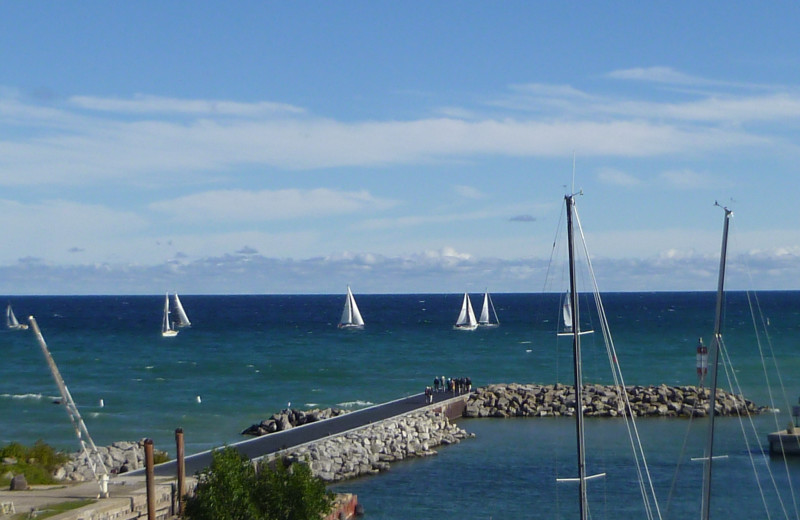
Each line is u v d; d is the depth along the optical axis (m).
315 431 70.94
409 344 184.50
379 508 52.31
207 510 39.16
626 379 120.62
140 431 84.12
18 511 39.59
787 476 58.09
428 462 65.31
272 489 40.19
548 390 96.44
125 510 41.41
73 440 79.44
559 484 57.41
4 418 91.50
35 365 146.12
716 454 65.81
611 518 49.75
